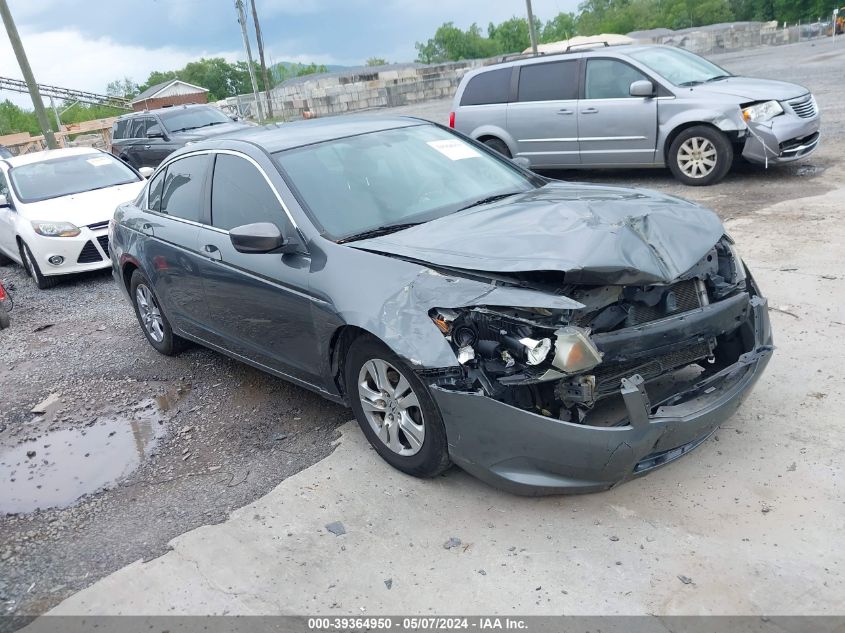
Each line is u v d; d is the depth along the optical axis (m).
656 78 9.69
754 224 7.49
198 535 3.56
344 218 4.16
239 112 47.22
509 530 3.35
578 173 11.91
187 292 5.23
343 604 3.01
